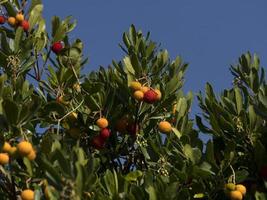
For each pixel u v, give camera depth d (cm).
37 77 1045
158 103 1017
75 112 1023
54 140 860
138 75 1014
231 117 977
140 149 1038
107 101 1015
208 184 940
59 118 1016
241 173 926
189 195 892
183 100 990
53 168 755
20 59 1012
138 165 1045
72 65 1083
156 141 977
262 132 974
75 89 1042
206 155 930
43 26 1073
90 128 1020
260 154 949
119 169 1047
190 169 930
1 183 885
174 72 1049
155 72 1034
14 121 846
